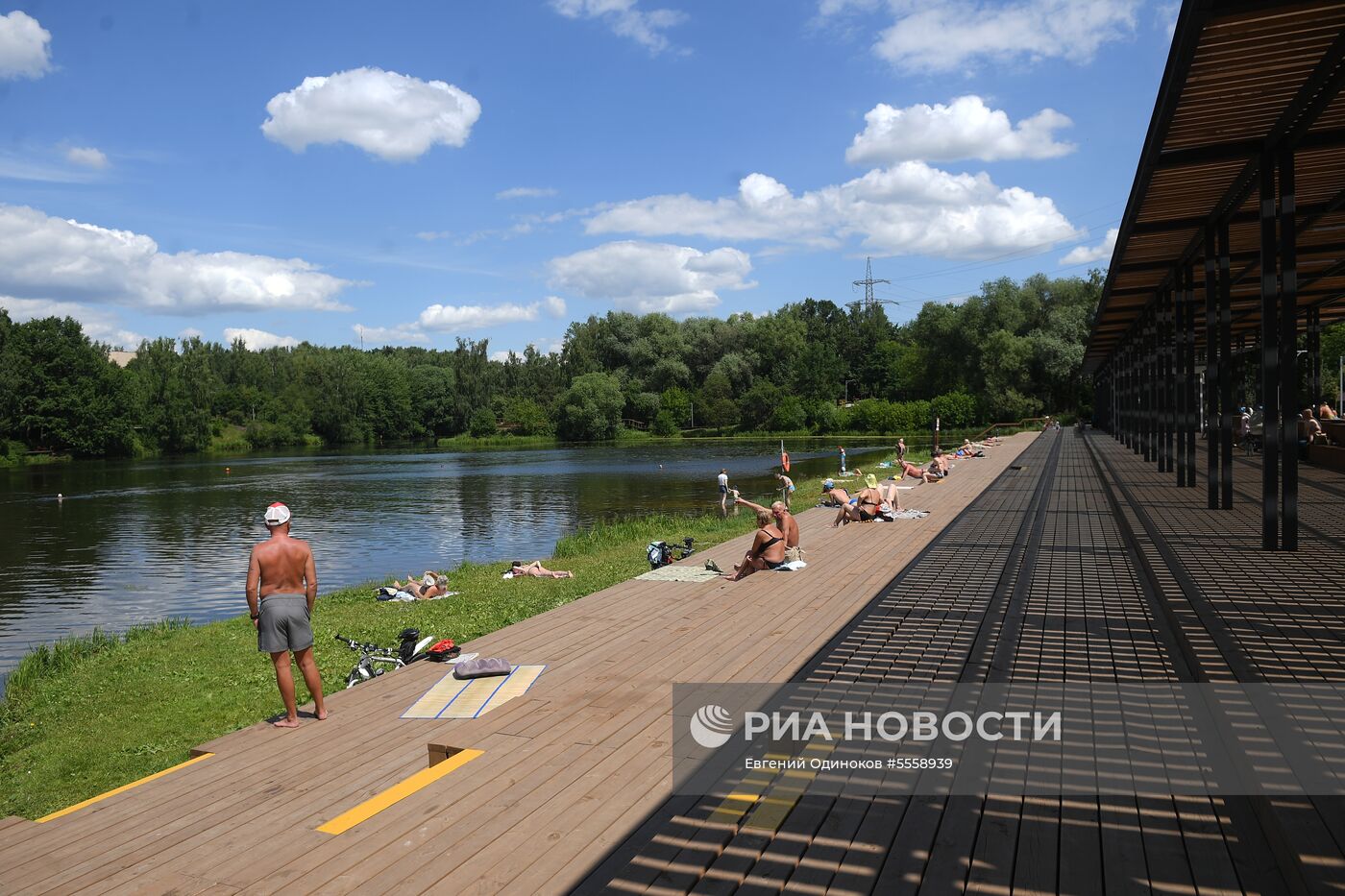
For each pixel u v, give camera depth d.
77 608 15.83
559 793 4.22
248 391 104.44
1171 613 6.55
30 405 71.44
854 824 3.63
